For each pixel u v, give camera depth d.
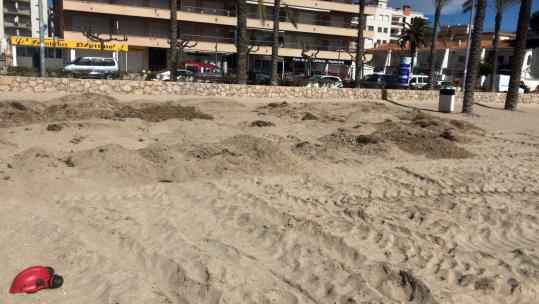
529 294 4.39
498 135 14.56
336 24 55.97
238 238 5.36
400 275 4.50
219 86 20.52
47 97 16.61
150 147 9.21
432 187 7.86
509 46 61.94
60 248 4.87
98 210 5.99
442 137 12.80
